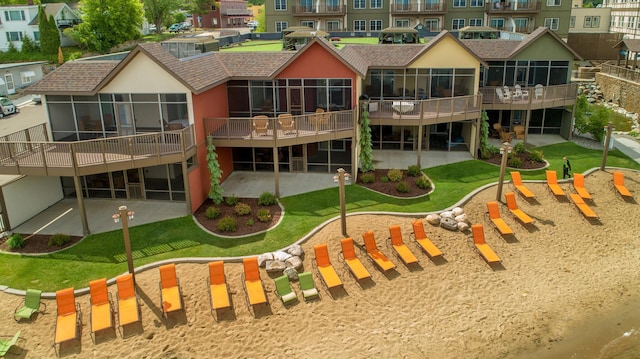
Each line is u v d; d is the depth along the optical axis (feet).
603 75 157.99
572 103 108.78
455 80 101.24
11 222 73.00
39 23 212.02
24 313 53.47
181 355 49.52
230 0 337.31
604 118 108.37
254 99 92.32
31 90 78.79
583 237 71.46
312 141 83.15
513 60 111.75
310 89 90.22
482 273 63.05
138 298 56.44
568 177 87.20
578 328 54.70
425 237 67.41
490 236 70.38
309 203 79.15
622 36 195.21
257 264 58.70
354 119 84.74
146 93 77.87
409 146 106.63
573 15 251.60
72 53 216.74
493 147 100.58
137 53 75.56
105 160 70.18
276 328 53.16
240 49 121.90
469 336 53.06
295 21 204.54
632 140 112.16
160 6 260.83
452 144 106.22
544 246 69.10
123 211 56.39
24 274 61.36
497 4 194.80
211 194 79.61
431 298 58.39
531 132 117.70
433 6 195.00
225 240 68.03
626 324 55.31
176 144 75.31
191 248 66.03
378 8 199.72
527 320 55.62
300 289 58.13
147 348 50.19
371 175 87.15
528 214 75.92
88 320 53.67
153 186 82.28
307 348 50.78
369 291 58.90
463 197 79.36
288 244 66.59
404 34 124.36
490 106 104.58
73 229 72.69
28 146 74.43
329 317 54.85
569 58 110.63
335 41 139.03
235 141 81.56
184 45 99.81
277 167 81.05
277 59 91.91
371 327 53.78
